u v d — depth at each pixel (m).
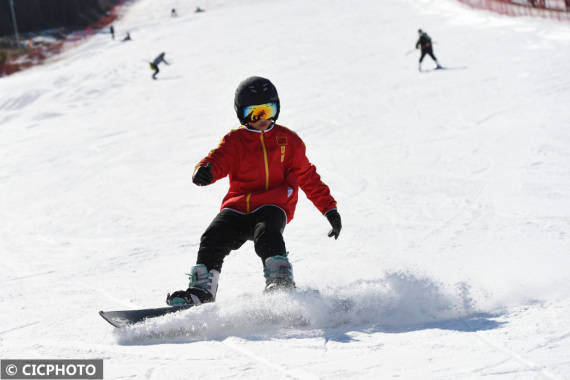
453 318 4.93
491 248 8.00
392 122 21.03
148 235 10.85
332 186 13.55
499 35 39.00
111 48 63.50
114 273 8.24
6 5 115.06
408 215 10.59
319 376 3.84
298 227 10.40
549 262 6.87
